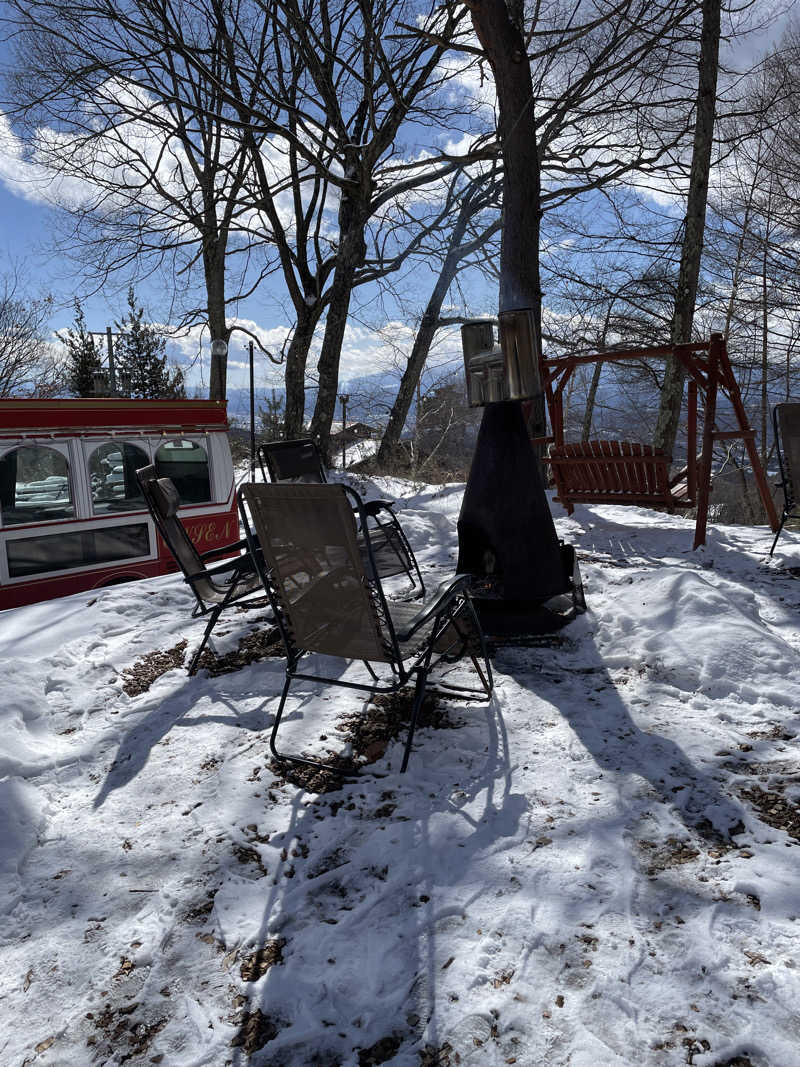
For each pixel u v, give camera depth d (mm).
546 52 9750
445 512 9375
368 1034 1800
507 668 4008
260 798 2877
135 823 2770
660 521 7602
